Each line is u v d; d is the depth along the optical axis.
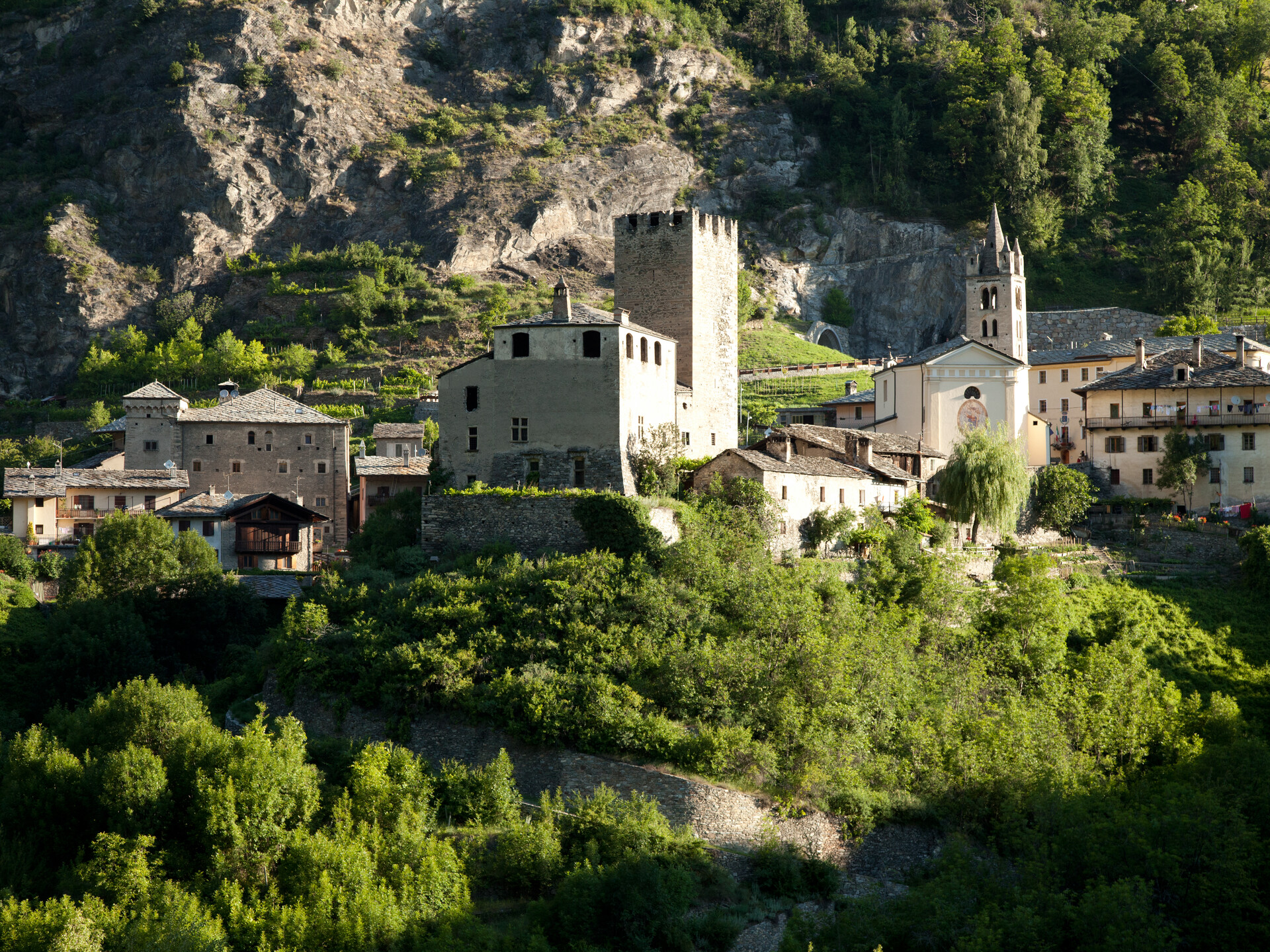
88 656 74.62
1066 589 82.25
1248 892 49.50
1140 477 102.38
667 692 58.25
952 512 87.50
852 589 72.25
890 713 60.19
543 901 49.50
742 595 64.25
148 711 59.12
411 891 48.50
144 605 80.81
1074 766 59.88
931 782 57.53
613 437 76.12
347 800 52.78
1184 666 76.69
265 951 45.94
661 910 48.84
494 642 61.00
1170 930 47.72
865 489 85.12
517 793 55.28
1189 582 86.75
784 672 59.38
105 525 85.62
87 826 53.91
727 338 91.25
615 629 61.38
